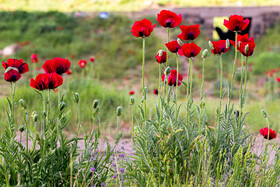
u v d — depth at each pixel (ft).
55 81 8.07
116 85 39.37
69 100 21.35
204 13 57.77
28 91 21.81
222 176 8.77
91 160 8.72
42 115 8.30
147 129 9.00
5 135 8.78
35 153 8.30
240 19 8.84
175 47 8.99
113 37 56.95
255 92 36.81
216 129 9.23
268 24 58.65
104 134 16.11
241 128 9.41
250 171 9.00
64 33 56.75
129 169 9.24
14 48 49.19
